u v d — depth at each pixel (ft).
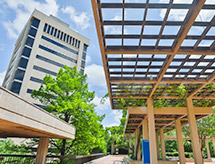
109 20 17.25
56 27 122.62
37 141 40.86
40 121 21.61
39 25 112.47
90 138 40.88
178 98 33.91
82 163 45.60
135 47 20.62
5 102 14.79
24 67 98.48
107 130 61.57
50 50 114.93
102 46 19.42
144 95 34.27
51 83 43.50
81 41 139.03
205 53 19.97
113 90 32.68
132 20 17.03
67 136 32.22
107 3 15.52
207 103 34.88
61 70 47.06
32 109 19.69
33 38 107.45
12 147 39.01
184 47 20.12
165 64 22.94
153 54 20.81
